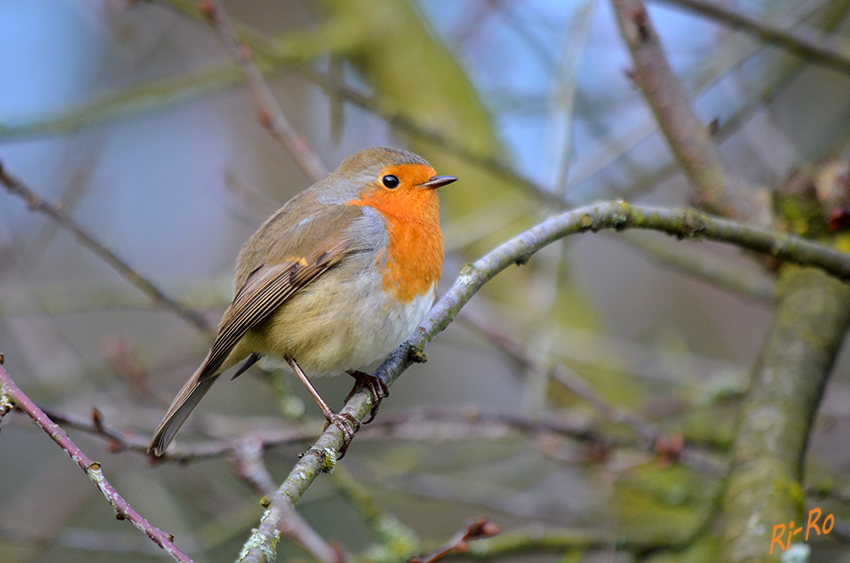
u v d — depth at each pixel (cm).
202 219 1625
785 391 682
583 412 1188
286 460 1041
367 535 1428
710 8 901
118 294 1130
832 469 1025
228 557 1286
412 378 1540
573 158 1112
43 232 1219
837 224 767
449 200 1312
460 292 630
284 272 739
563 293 1277
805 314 729
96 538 986
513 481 1280
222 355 732
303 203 814
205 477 1154
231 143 1617
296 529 845
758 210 787
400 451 1143
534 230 631
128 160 1609
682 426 1053
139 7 1334
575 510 1072
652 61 784
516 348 1000
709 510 904
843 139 1056
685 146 794
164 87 1169
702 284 1492
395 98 1325
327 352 736
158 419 1052
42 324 1205
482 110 1332
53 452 1523
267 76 1234
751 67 1285
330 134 1020
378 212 759
